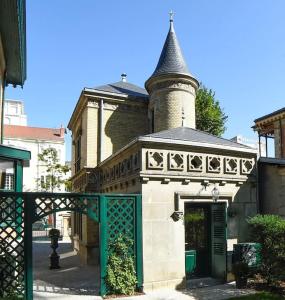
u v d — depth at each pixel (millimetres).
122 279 8562
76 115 17875
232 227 10055
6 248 7871
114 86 17578
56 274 11695
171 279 9062
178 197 9344
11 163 8969
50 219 33344
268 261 8812
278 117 24625
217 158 10156
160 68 16312
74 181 18938
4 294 7566
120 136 15688
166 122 15508
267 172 10836
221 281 9703
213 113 24188
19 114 63500
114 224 8844
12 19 9625
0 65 11109
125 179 10164
